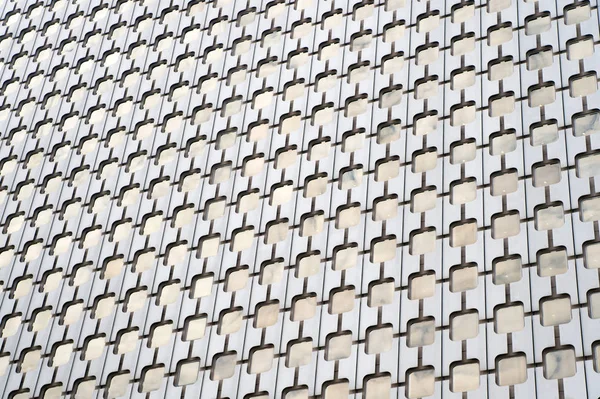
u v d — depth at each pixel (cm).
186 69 8650
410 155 6900
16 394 6925
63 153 8600
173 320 6750
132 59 9081
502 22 7362
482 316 5794
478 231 6219
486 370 5572
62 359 7000
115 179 8044
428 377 5700
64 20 9969
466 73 7225
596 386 5278
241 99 8075
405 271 6238
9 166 8725
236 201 7312
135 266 7294
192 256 7094
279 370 6131
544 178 6312
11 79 9606
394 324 6012
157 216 7562
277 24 8500
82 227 7825
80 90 9112
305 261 6650
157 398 6391
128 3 9700
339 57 7900
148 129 8312
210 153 7788
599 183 6128
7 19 10300
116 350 6831
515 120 6706
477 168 6569
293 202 7038
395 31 7831
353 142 7219
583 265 5772
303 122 7575
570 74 6800
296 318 6344
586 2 7169
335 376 5956
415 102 7231
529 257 5944
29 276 7662
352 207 6788
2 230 8156
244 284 6731
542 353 5500
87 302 7231
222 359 6381
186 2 9275
